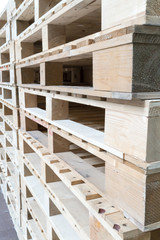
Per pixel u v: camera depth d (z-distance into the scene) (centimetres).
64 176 153
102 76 102
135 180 93
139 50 85
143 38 84
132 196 96
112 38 94
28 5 214
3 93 381
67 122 170
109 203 120
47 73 173
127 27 85
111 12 97
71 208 162
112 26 98
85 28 188
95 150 121
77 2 122
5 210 400
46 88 170
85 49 114
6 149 396
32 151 265
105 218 108
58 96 162
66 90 137
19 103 283
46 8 186
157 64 88
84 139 130
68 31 199
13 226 356
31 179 264
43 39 176
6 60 385
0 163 478
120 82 91
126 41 85
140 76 86
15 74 278
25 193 274
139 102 88
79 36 219
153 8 83
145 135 87
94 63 107
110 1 97
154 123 86
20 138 271
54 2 188
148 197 90
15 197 339
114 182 107
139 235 100
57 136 185
